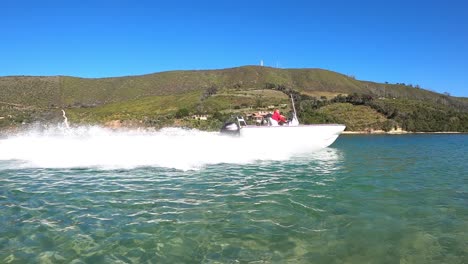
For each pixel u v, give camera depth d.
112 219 6.50
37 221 6.33
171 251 5.20
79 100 131.25
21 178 9.88
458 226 6.44
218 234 5.86
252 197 8.29
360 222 6.59
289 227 6.25
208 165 12.55
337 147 28.61
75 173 10.62
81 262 4.81
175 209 7.18
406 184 10.38
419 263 4.93
